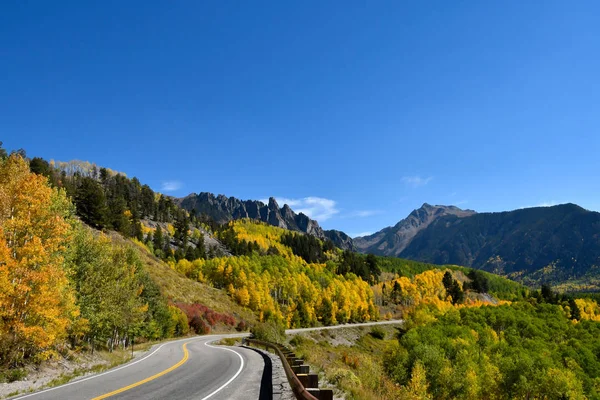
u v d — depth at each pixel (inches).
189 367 716.7
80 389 477.4
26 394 456.8
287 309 4178.2
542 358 2682.1
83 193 3646.7
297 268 6245.1
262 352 1083.3
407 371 2255.2
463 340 3166.8
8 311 673.0
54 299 748.6
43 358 723.4
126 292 1314.0
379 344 3740.2
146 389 470.6
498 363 2871.6
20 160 845.8
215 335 2386.8
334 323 4539.9
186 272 4813.0
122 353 1205.7
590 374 3112.7
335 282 5940.0
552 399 2439.7
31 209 778.2
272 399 403.5
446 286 7770.7
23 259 708.0
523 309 5551.2
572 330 4372.5
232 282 4436.5
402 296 6914.4
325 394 291.0
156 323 1898.4
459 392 2284.7
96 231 3262.8
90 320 1037.8
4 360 659.4
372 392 493.4
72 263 1044.5
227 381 537.3
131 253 1873.8
